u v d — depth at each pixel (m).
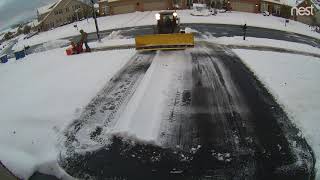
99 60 17.88
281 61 16.38
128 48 20.38
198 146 9.52
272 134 9.95
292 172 8.34
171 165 8.84
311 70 14.96
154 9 40.41
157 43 18.45
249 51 18.39
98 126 10.88
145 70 15.56
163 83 13.74
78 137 10.37
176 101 12.15
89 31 31.83
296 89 12.81
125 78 14.70
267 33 28.08
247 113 11.17
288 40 26.23
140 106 11.80
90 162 9.18
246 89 13.01
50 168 9.12
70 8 62.56
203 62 16.38
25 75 17.03
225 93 12.69
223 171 8.49
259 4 41.34
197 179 8.27
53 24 61.88
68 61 18.52
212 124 10.58
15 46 38.00
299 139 9.67
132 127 10.52
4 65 21.56
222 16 35.31
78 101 12.72
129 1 40.53
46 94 13.67
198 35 24.84
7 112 12.46
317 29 39.56
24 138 10.56
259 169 8.50
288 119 10.73
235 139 9.77
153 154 9.31
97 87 13.89
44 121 11.45
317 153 9.04
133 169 8.79
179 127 10.47
